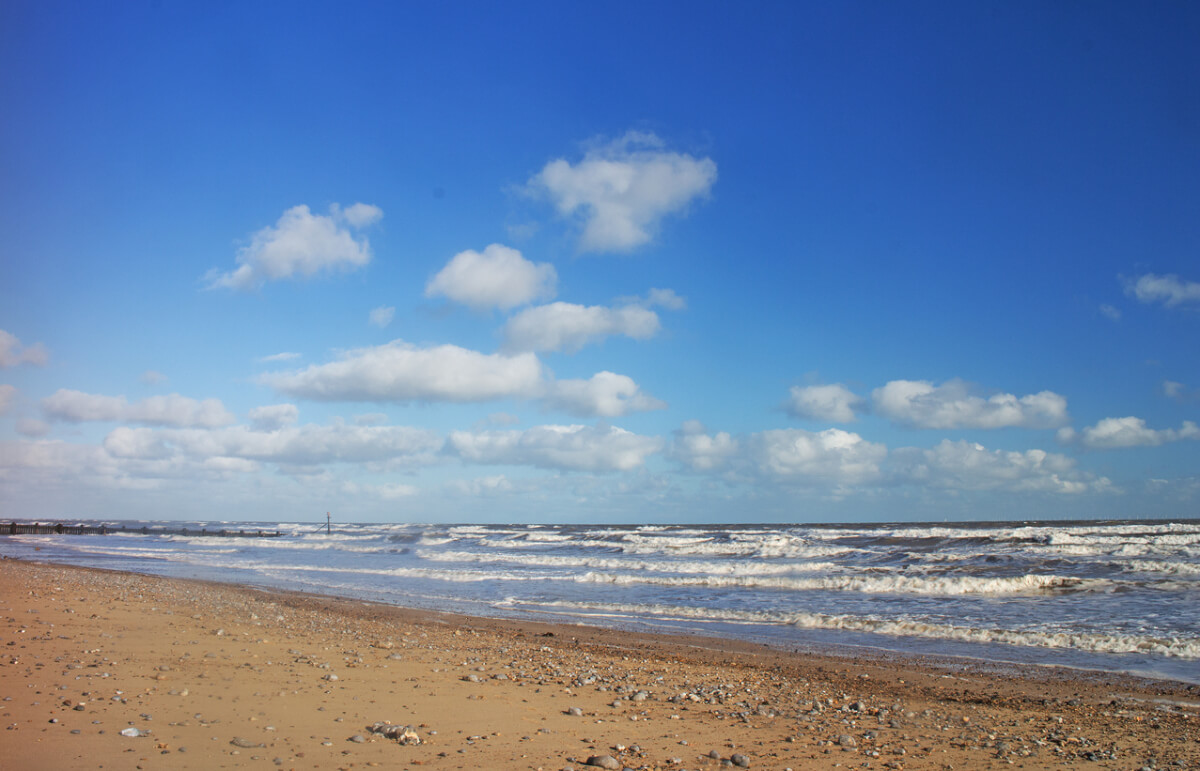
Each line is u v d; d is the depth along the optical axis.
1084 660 15.58
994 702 11.65
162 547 73.19
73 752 6.38
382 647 14.80
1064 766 7.97
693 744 8.29
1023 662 15.43
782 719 9.84
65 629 13.45
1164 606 21.88
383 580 35.19
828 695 12.00
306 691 9.69
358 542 87.31
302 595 27.80
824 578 29.73
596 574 34.81
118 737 6.91
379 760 6.82
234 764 6.37
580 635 19.09
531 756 7.32
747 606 24.70
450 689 10.61
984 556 36.06
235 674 10.45
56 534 113.38
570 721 9.05
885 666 15.01
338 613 22.02
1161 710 11.12
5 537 96.38
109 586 24.84
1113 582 26.48
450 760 6.97
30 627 13.38
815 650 17.02
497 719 8.89
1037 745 8.84
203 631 14.75
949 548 43.75
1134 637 17.14
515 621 21.70
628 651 16.53
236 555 58.31
